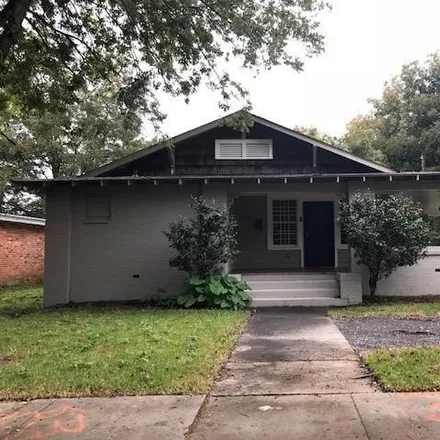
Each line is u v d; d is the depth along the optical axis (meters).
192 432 3.82
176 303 11.29
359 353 6.22
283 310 10.57
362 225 10.77
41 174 25.94
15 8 7.60
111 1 9.39
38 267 20.94
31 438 3.78
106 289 12.25
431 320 8.65
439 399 4.39
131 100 10.59
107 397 4.68
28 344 7.04
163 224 12.27
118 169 13.95
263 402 4.45
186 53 9.91
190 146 14.05
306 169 13.79
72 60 10.77
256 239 15.03
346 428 3.81
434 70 30.80
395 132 32.31
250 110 11.15
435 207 13.91
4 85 10.96
